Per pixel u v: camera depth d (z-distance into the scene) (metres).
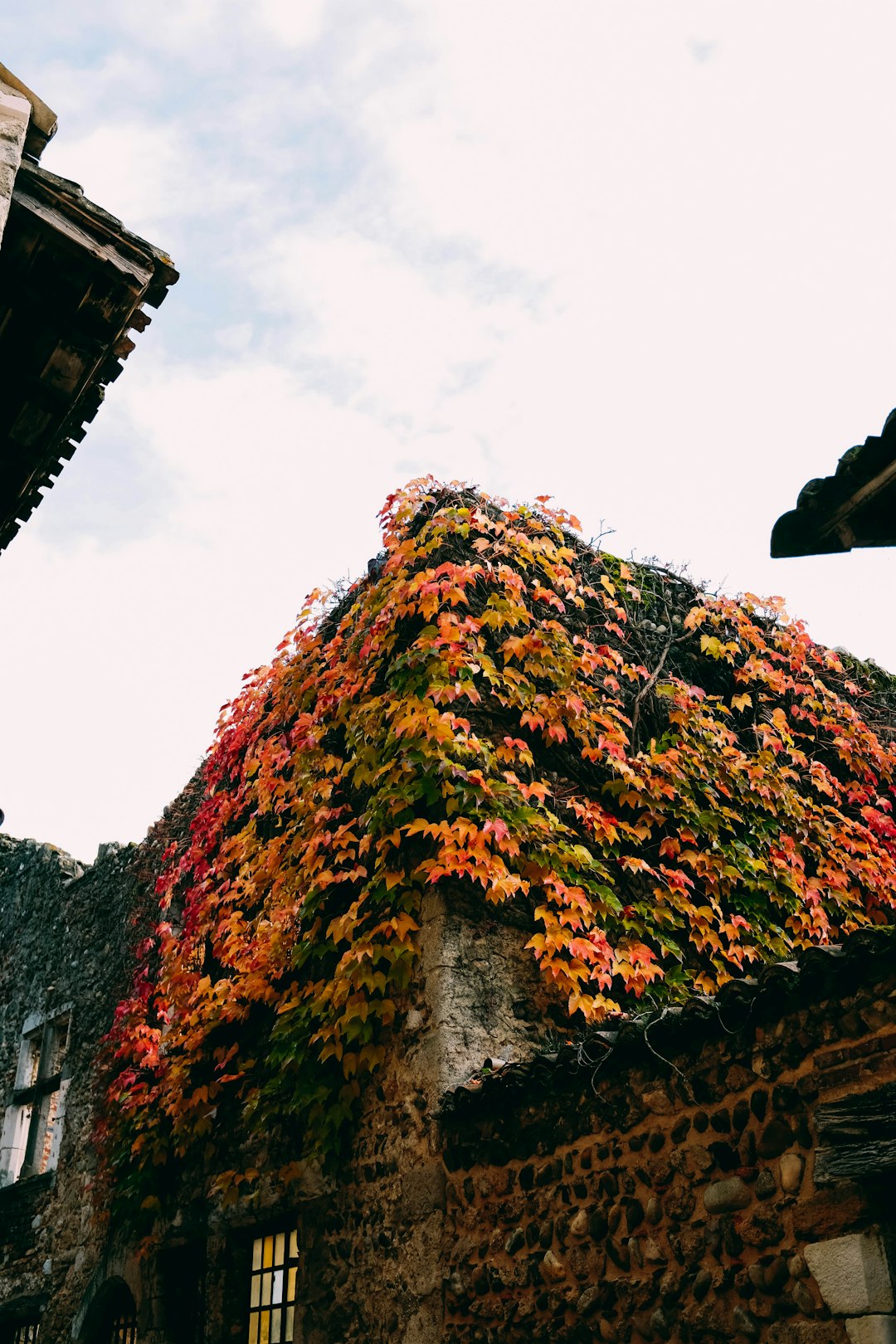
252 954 6.39
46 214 3.81
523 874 5.46
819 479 3.64
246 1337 5.88
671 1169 3.83
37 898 11.45
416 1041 5.10
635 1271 3.85
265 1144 6.02
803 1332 3.28
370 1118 5.26
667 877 5.83
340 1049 5.33
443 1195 4.75
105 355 4.16
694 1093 3.83
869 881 6.62
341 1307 5.06
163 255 4.04
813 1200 3.35
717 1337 3.52
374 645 6.16
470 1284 4.47
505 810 5.39
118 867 9.91
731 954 5.73
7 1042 10.91
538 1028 5.21
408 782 5.47
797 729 7.22
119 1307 7.71
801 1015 3.54
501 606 6.02
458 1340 4.45
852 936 3.35
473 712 5.81
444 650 5.73
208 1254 6.22
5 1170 9.95
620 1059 4.15
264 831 6.95
